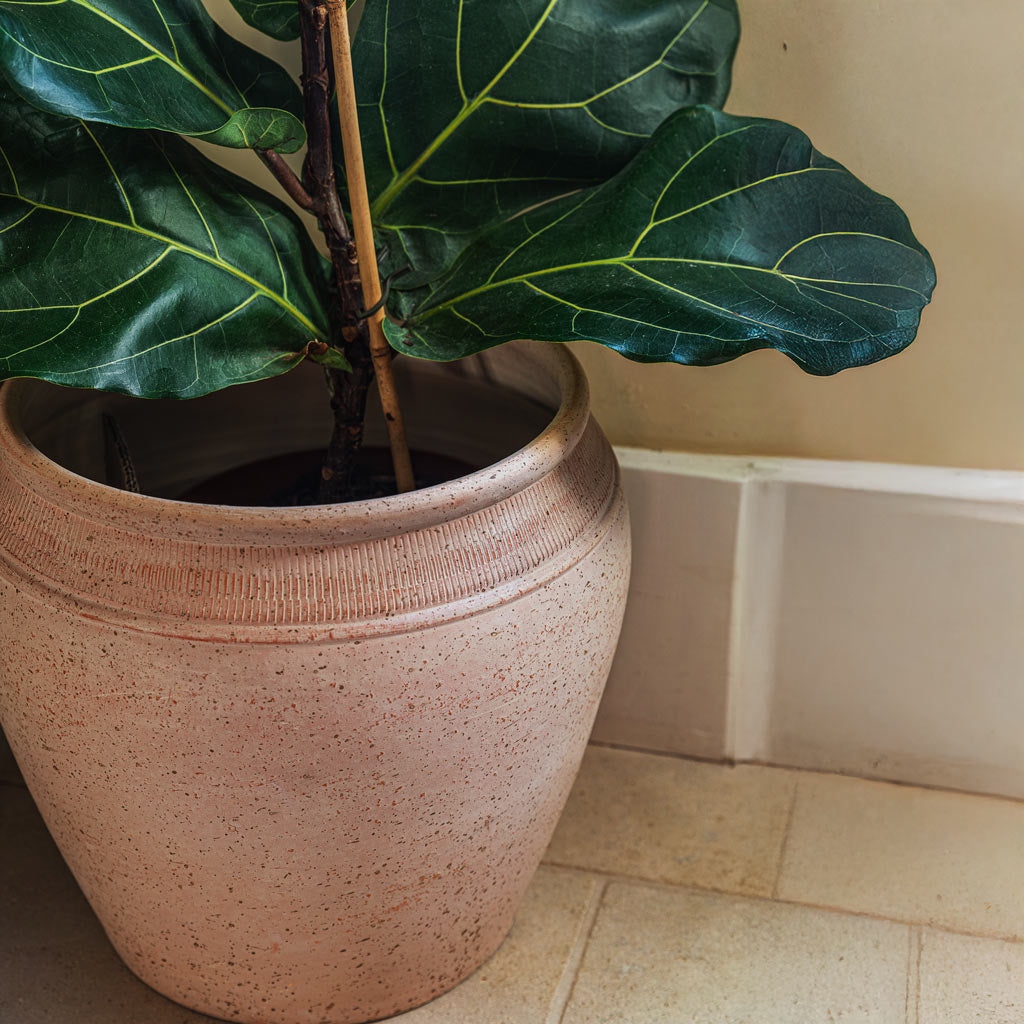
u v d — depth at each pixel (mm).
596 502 910
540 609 850
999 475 1170
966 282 1105
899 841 1236
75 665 819
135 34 799
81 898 1191
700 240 899
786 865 1215
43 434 997
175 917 960
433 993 1070
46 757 897
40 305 824
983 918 1150
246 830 863
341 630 789
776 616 1253
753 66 1062
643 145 983
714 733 1329
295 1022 1036
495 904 1032
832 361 814
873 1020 1061
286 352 908
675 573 1248
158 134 909
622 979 1104
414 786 860
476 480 817
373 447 1146
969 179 1062
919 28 1012
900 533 1176
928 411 1170
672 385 1208
